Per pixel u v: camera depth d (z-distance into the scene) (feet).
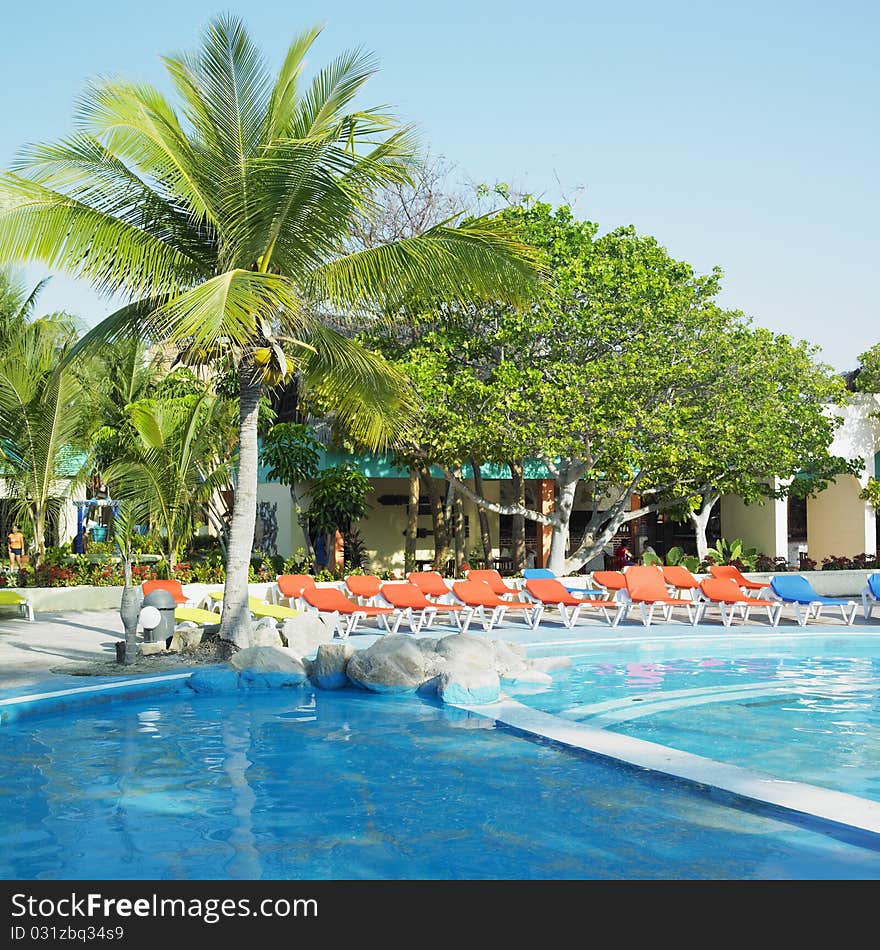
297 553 75.66
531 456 69.56
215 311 31.94
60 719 29.94
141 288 38.22
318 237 38.32
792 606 57.31
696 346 66.44
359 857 17.31
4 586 63.93
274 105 37.83
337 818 19.58
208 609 52.65
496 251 39.24
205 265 39.45
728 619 53.42
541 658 40.01
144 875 16.55
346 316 47.73
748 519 90.84
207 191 37.32
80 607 63.26
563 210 69.72
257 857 17.35
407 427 48.85
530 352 67.72
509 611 59.72
